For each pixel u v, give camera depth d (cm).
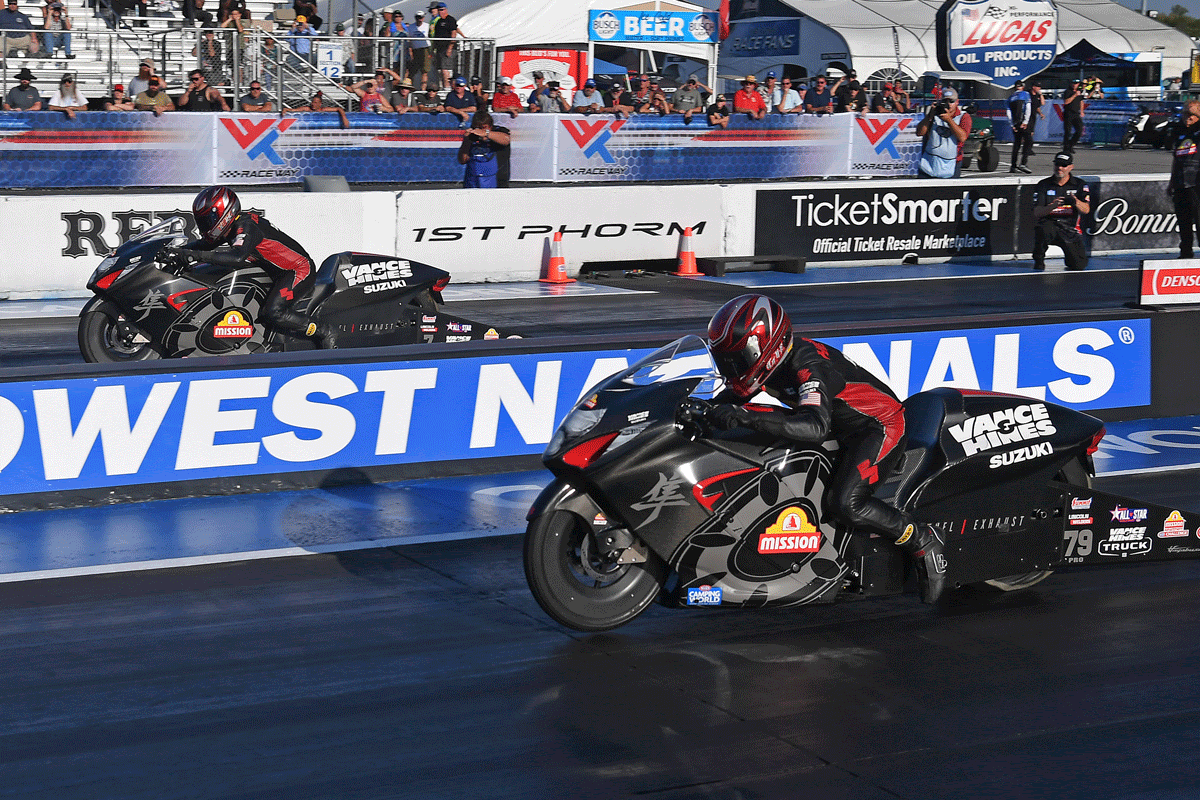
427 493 757
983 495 564
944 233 1834
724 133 2561
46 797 391
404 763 418
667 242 1680
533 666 501
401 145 2330
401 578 605
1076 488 586
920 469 554
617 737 439
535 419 822
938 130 2227
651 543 505
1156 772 420
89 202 1392
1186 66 4844
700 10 3114
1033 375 923
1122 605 580
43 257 1380
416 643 523
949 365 895
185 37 2603
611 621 517
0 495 696
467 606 568
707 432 503
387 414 782
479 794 398
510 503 740
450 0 3053
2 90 2386
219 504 724
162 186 2164
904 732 446
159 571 607
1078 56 4638
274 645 518
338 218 1465
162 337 933
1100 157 3616
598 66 3161
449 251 1544
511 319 1340
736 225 1709
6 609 552
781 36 4547
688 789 403
